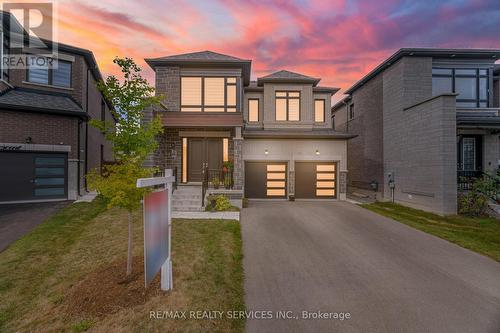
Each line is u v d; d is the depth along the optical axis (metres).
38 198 10.16
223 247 5.82
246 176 14.14
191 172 12.65
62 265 4.64
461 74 12.81
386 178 13.62
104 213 8.45
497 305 3.82
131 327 2.98
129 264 4.14
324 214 9.91
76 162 10.88
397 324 3.34
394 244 6.56
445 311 3.65
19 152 9.89
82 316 3.17
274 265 5.21
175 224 7.64
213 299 3.72
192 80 12.69
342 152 14.19
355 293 4.14
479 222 8.73
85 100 12.77
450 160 9.81
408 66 12.33
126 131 4.33
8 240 5.85
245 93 16.30
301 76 16.12
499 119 11.05
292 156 14.05
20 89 10.83
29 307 3.40
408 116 11.88
